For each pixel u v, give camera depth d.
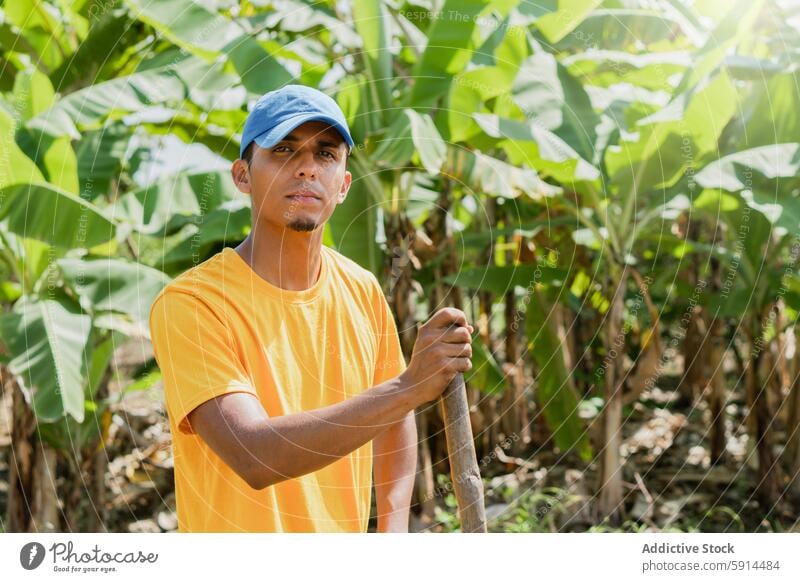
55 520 3.38
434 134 3.02
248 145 1.60
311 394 1.60
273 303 1.58
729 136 3.86
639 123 3.27
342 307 1.70
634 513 3.84
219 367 1.46
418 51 3.61
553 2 3.19
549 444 4.95
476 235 4.07
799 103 3.42
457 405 1.42
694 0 3.51
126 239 3.80
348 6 3.68
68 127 3.03
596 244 4.05
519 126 3.21
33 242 2.94
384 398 1.36
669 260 5.05
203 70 3.22
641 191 3.60
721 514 3.85
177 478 1.67
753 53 4.01
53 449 3.38
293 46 3.51
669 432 5.04
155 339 1.53
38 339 2.82
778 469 3.92
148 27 3.57
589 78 3.63
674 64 3.43
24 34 3.53
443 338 1.38
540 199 3.87
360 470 1.76
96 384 3.20
